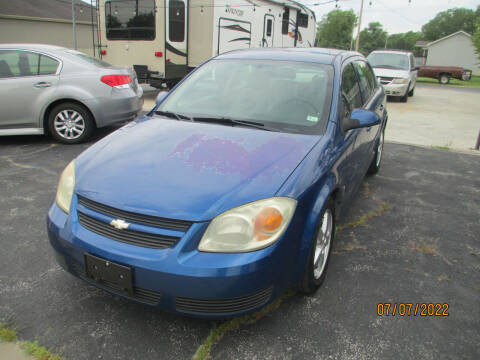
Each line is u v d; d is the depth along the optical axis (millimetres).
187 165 2293
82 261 2133
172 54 10281
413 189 4750
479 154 6465
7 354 2057
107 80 5828
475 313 2547
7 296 2496
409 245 3396
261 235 2006
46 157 5258
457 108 12844
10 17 23453
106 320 2330
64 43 26531
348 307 2535
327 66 3320
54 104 5840
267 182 2154
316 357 2121
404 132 8359
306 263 2299
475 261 3191
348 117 3150
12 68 5609
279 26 13266
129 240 2033
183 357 2090
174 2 10000
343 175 2875
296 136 2689
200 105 3164
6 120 5652
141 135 2730
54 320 2312
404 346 2230
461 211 4156
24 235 3236
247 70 3375
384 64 14250
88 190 2203
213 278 1912
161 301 2004
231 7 10859
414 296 2689
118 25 10422
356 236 3512
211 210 1988
